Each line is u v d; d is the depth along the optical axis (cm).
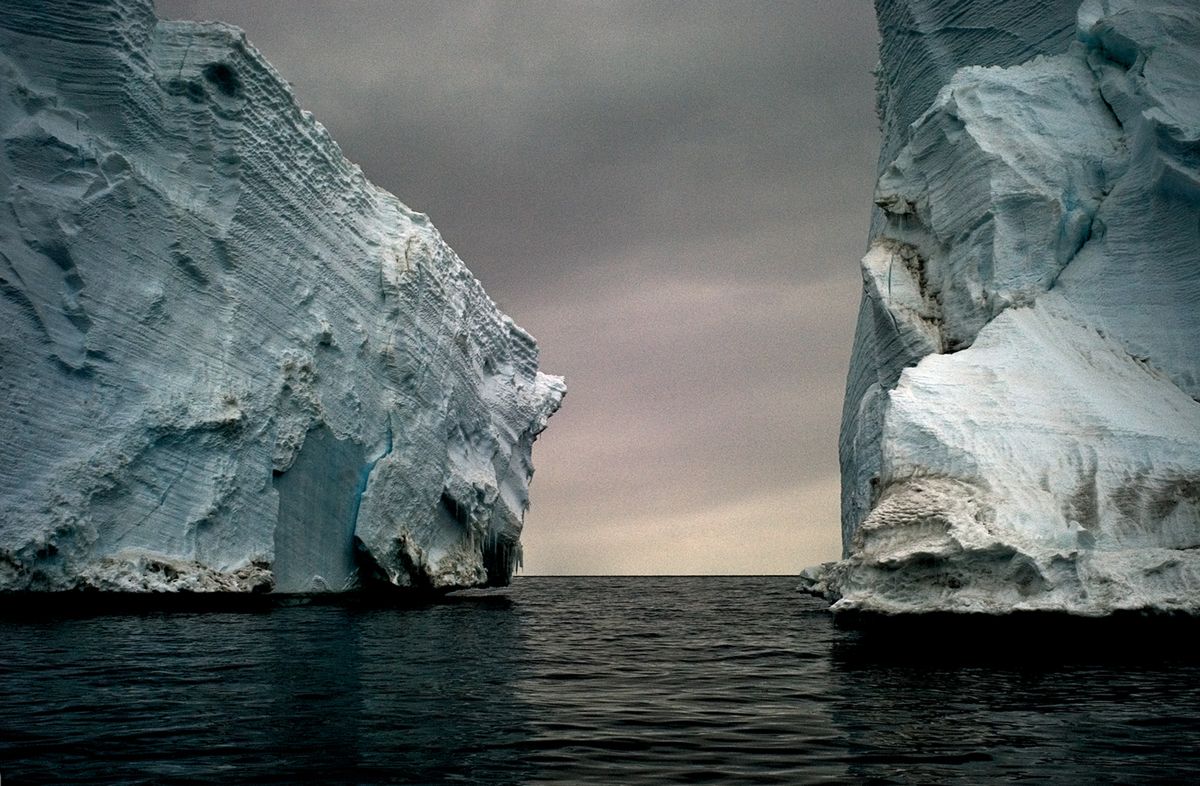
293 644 1578
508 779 687
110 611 2203
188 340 2573
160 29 2714
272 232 2872
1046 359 1805
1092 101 2275
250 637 1677
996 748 773
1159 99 2081
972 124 2242
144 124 2577
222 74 2733
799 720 903
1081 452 1565
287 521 2808
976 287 2105
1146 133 2050
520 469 4388
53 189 2342
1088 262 2070
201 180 2700
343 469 3025
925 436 1616
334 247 3166
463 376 3741
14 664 1262
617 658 1455
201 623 1942
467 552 3653
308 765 723
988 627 1328
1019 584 1313
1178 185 1970
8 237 2238
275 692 1063
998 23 2558
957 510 1415
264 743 794
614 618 2441
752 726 876
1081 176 2156
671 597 3834
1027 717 894
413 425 3322
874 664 1259
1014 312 1975
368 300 3269
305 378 2873
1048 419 1636
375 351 3238
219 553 2539
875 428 2261
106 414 2345
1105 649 1305
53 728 848
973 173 2192
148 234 2509
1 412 2164
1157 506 1484
